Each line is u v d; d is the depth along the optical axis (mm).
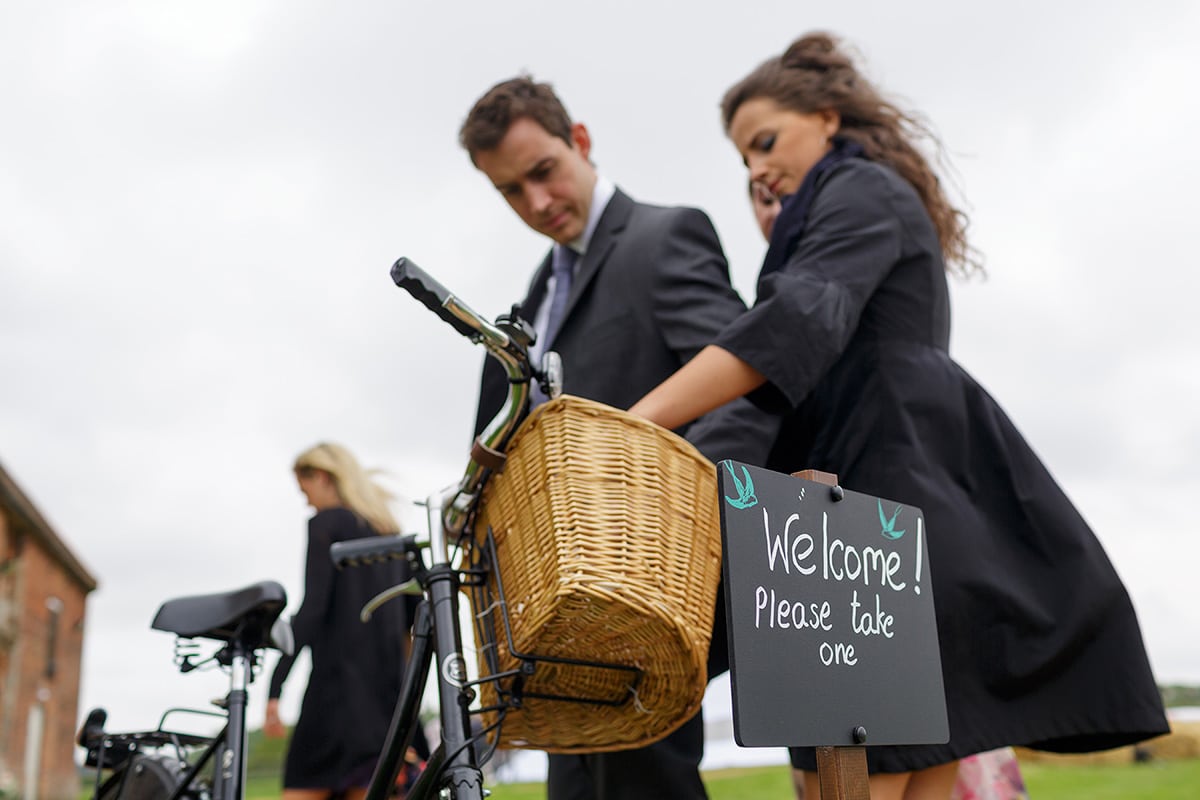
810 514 1364
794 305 1674
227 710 2082
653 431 1457
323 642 3803
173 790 2160
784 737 1230
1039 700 1658
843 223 1819
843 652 1344
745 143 2342
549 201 2365
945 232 2225
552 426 1438
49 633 22484
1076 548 1728
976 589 1636
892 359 1783
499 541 1521
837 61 2305
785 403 1674
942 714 1458
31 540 20734
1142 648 1714
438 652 1505
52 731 23000
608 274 2266
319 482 4004
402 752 1613
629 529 1398
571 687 1596
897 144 2215
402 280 1346
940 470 1731
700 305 2148
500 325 1446
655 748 2133
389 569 3949
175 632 2148
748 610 1242
